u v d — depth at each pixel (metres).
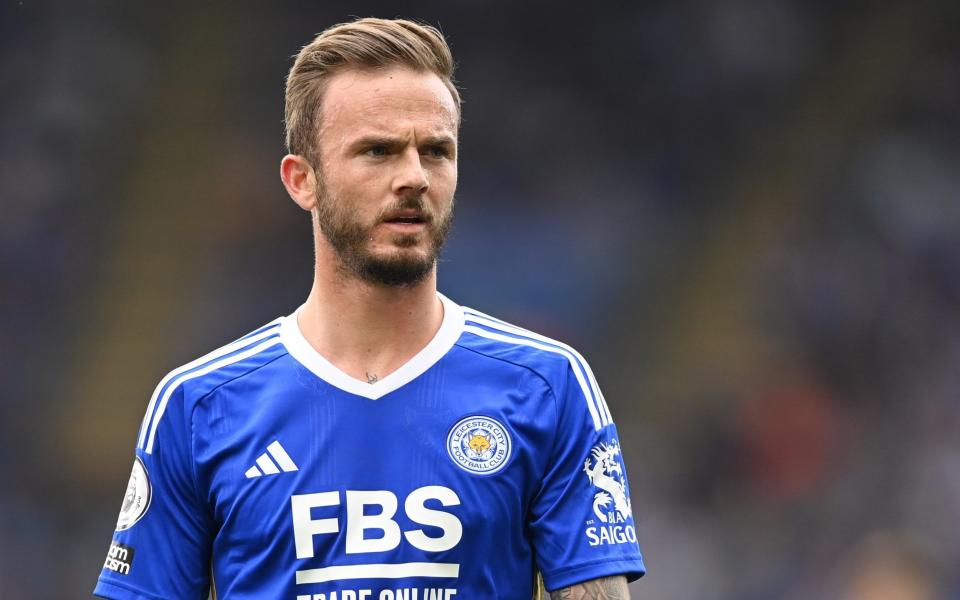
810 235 55.47
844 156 57.00
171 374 9.30
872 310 53.53
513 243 54.22
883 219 55.81
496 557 8.70
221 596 8.91
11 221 51.91
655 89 57.81
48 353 50.44
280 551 8.64
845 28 59.56
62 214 52.62
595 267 54.25
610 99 57.53
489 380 9.01
